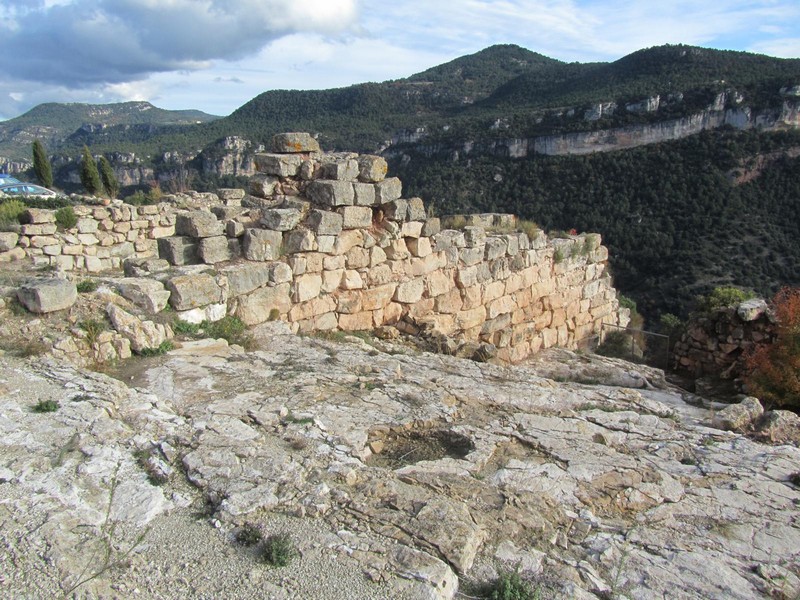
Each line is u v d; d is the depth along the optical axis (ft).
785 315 41.24
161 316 32.68
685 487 21.09
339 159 44.01
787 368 38.45
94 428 21.06
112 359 29.40
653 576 15.90
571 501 19.33
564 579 15.28
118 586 13.97
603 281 66.44
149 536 15.88
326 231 40.19
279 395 26.18
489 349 42.68
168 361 29.96
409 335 44.09
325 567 14.87
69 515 16.31
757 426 28.94
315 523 16.70
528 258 55.57
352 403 26.02
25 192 118.52
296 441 21.71
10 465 18.53
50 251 69.77
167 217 82.23
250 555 15.30
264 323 37.76
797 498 20.63
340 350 34.99
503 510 18.21
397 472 20.30
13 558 14.62
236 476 18.71
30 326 29.14
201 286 34.42
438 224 47.70
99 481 18.13
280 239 39.34
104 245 75.05
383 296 44.34
